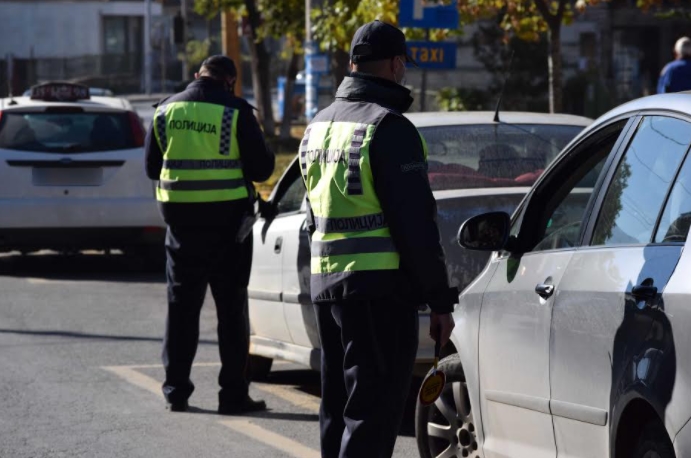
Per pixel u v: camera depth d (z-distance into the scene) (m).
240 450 12.97
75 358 17.88
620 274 8.23
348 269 9.25
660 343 7.49
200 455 12.73
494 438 10.26
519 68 54.47
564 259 9.18
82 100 26.19
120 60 137.62
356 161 9.18
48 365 17.34
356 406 9.34
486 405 10.30
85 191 25.33
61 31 136.50
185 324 14.70
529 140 14.59
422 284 8.99
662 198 8.21
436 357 9.34
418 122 14.80
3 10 134.50
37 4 135.38
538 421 9.32
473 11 31.89
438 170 14.01
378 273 9.20
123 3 138.62
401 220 8.98
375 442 9.29
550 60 30.09
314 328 14.55
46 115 25.59
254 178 14.45
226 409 14.75
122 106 26.19
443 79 58.12
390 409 9.33
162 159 14.63
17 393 15.57
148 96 125.69
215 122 14.23
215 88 14.44
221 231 14.37
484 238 9.93
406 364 9.37
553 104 30.09
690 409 7.09
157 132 14.48
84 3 136.88
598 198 9.09
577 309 8.64
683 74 27.11
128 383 16.30
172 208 14.36
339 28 34.78
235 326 14.67
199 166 14.23
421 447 11.59
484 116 15.12
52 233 25.41
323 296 9.47
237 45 53.19
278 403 15.45
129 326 20.52
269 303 15.85
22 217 25.12
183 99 14.39
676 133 8.34
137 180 25.53
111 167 25.47
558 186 10.22
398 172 9.04
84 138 25.48
